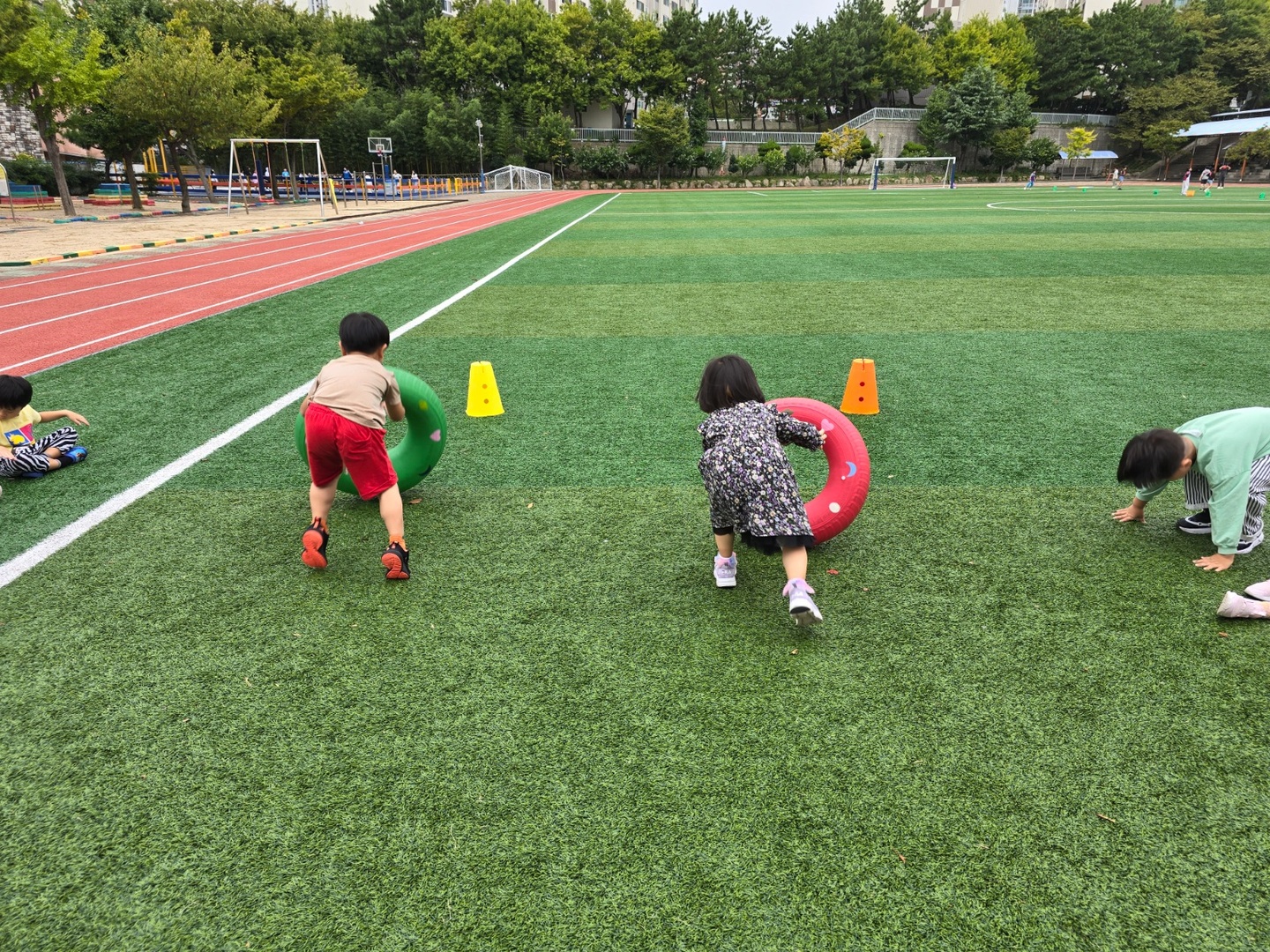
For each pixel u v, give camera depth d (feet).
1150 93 241.35
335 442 10.93
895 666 9.02
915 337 25.79
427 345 25.90
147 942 5.77
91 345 26.22
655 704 8.40
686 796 7.11
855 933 5.77
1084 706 8.28
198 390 20.90
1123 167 259.39
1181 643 9.38
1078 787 7.16
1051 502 13.43
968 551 11.80
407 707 8.39
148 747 7.82
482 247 56.13
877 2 249.55
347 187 176.24
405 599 10.62
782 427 10.50
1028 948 5.65
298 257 51.85
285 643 9.62
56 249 56.65
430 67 218.38
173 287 38.86
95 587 11.00
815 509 11.64
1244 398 18.89
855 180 234.99
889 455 15.75
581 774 7.39
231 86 106.11
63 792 7.24
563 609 10.34
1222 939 5.70
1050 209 89.81
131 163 107.34
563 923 5.87
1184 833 6.65
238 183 179.01
